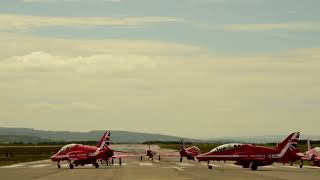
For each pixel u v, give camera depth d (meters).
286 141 98.81
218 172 86.00
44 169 95.81
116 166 108.50
